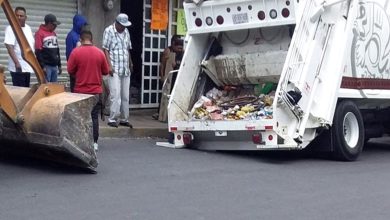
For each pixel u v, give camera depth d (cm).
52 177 846
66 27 1455
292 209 733
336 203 770
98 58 1044
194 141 1123
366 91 1143
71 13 1461
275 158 1083
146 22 1570
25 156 962
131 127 1288
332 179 913
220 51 1152
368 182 904
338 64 1065
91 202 727
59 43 1440
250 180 884
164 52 1474
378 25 1170
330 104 1052
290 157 1106
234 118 1073
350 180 912
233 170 953
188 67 1134
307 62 1035
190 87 1140
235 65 1125
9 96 850
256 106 1082
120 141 1213
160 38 1608
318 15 1048
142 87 1580
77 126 856
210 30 1112
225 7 1088
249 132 1038
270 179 897
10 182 809
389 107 1281
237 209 723
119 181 840
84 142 863
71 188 788
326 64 1060
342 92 1083
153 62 1599
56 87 888
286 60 1012
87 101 871
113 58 1255
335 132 1074
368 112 1237
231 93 1162
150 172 909
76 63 1034
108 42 1256
